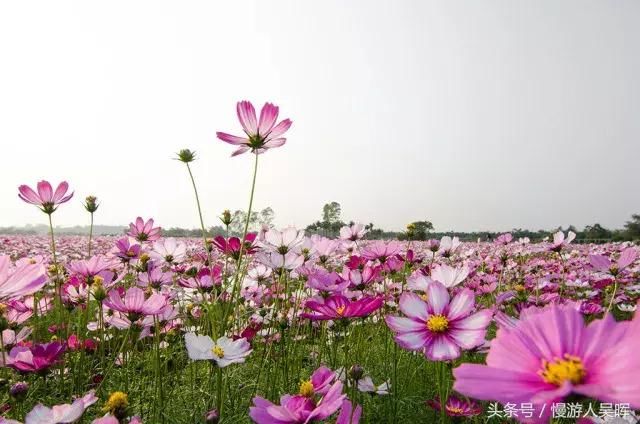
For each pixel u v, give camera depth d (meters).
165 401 1.87
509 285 4.14
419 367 2.46
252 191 1.74
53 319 2.92
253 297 2.84
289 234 2.20
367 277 2.03
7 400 1.74
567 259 5.72
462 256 6.32
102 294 1.95
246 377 2.23
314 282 1.73
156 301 1.66
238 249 2.12
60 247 9.11
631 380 0.54
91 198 2.46
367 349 2.47
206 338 1.40
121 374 2.18
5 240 10.28
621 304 3.98
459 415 1.57
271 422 0.93
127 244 2.69
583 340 0.64
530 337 0.68
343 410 0.95
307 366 2.49
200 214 1.83
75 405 1.15
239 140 1.76
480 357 2.37
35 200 2.20
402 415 1.99
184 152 1.84
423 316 1.24
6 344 1.94
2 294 0.96
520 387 0.60
